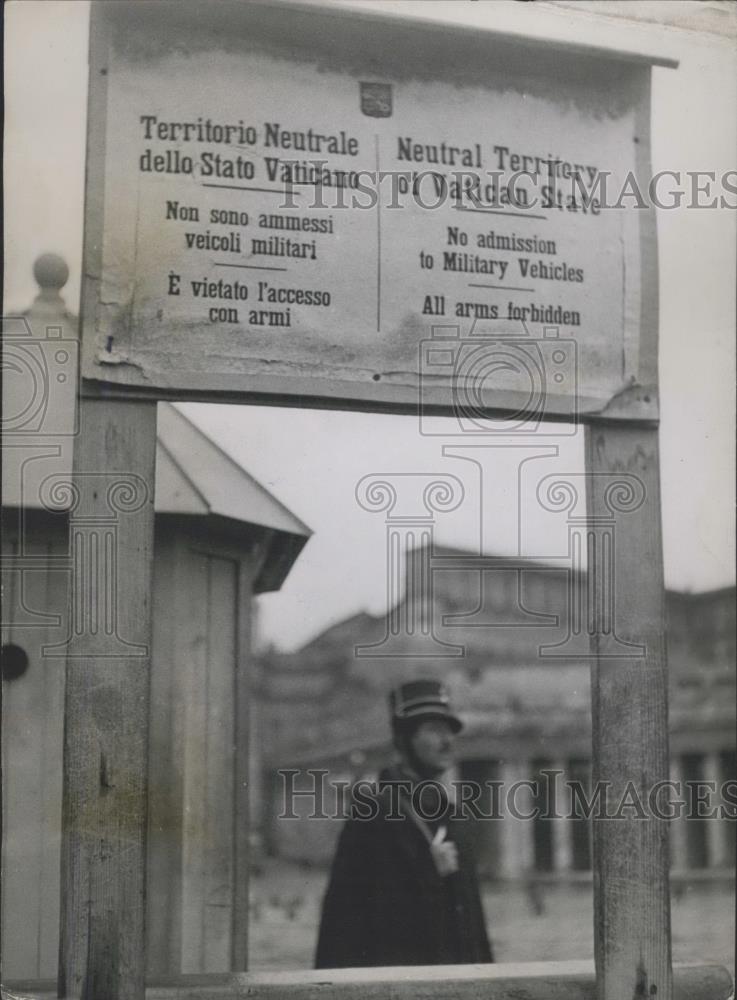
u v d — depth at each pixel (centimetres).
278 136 239
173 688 296
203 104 237
